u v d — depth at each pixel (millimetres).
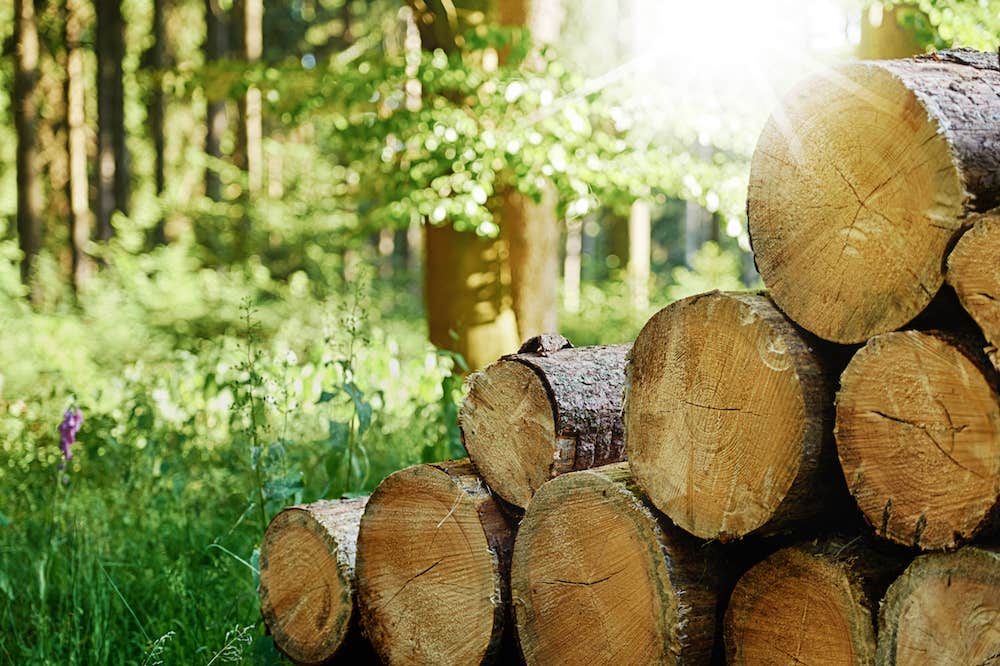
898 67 2111
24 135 16234
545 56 7062
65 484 4941
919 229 2012
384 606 3082
